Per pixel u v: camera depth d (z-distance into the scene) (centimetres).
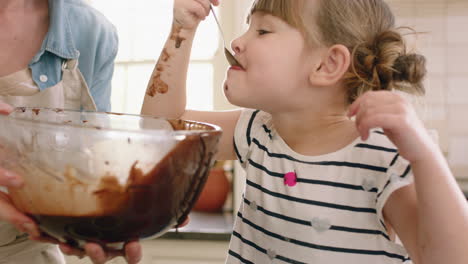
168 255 153
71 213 49
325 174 72
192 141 50
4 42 83
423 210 56
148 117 67
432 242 56
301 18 74
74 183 48
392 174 65
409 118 54
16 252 81
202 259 152
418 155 55
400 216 64
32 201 50
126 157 49
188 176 51
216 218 171
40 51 83
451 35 185
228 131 88
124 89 190
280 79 74
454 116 187
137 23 187
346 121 78
